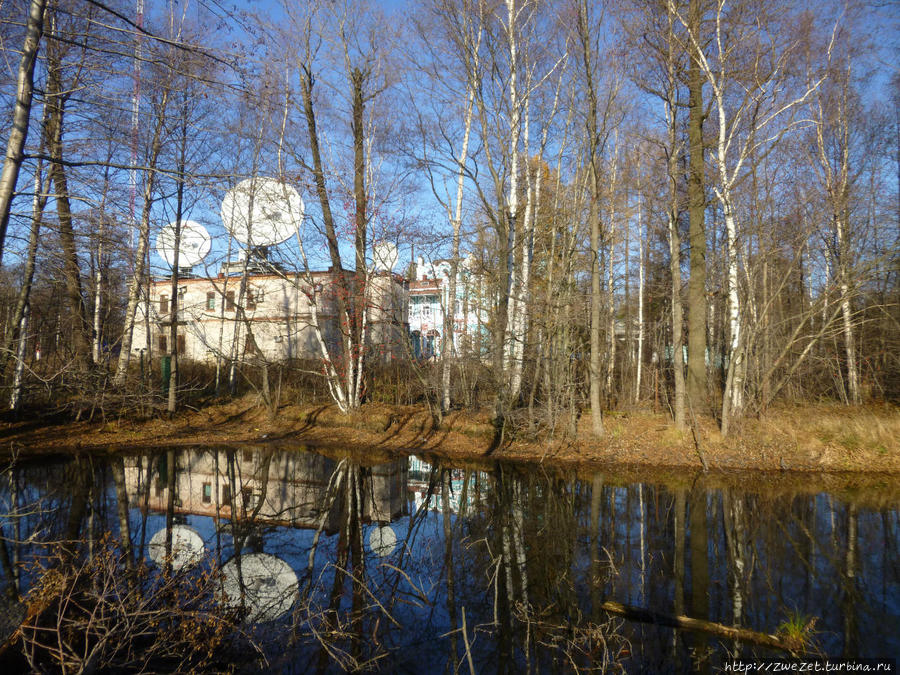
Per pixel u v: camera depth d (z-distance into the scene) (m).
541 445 15.80
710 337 21.03
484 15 16.56
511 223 16.98
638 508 10.29
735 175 15.05
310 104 17.55
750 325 16.59
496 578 6.94
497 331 17.28
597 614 5.97
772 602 6.25
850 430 14.27
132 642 4.89
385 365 22.97
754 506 10.34
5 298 13.77
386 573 7.14
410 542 8.40
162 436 17.02
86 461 13.66
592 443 15.52
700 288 16.77
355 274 18.38
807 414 16.08
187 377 22.59
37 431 15.79
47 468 12.73
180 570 5.75
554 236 16.95
